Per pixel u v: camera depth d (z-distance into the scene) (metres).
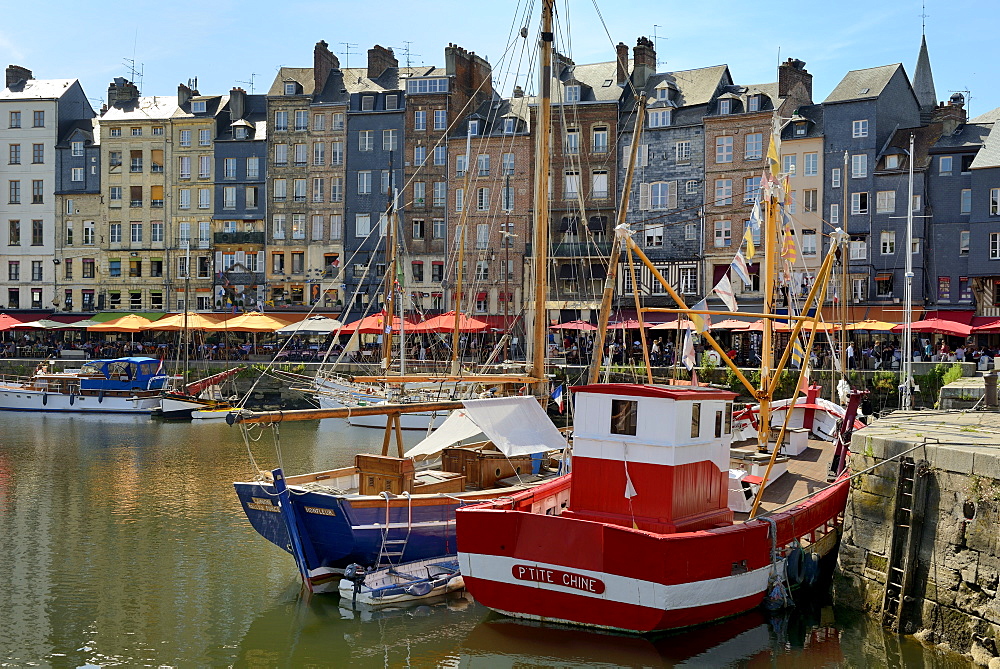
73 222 66.94
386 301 47.25
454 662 13.40
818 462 20.33
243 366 49.78
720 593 13.99
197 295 65.38
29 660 13.27
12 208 67.56
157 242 66.06
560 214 59.09
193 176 65.69
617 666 13.34
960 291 49.53
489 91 65.69
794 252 20.94
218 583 16.88
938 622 13.41
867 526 15.01
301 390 43.75
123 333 63.00
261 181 64.69
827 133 52.50
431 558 16.58
